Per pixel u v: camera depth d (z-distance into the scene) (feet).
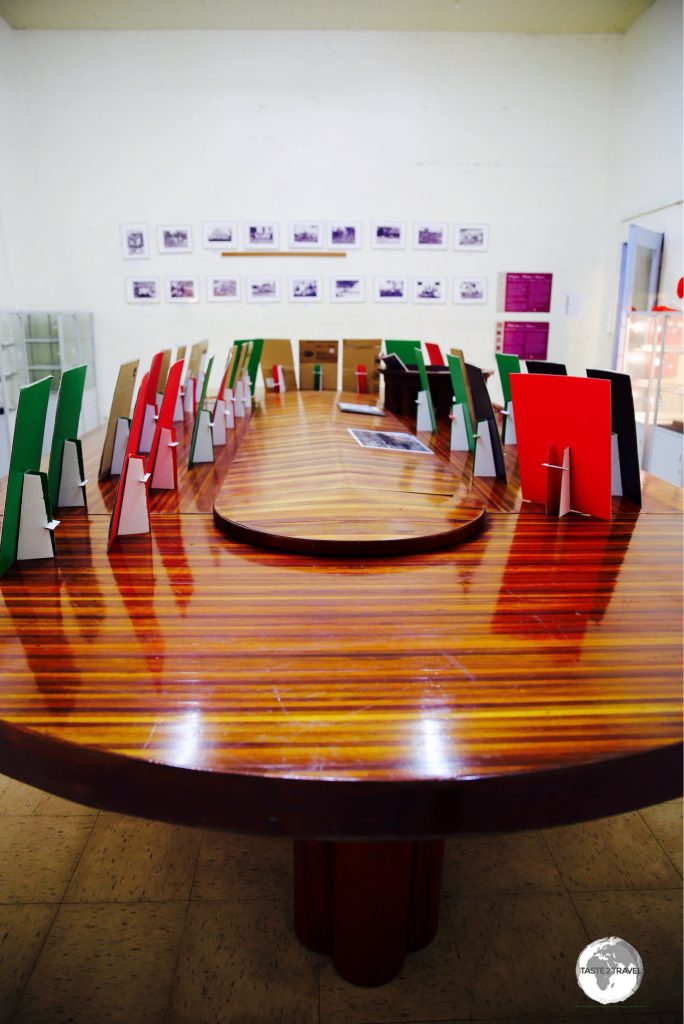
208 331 20.33
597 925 5.05
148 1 17.11
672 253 16.90
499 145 19.57
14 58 18.53
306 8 17.60
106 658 3.51
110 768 2.73
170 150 19.30
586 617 4.02
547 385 6.04
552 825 2.68
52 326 17.21
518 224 20.02
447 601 4.25
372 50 18.94
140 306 20.13
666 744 2.77
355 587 4.47
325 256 20.01
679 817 6.27
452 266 20.17
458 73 19.13
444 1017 4.34
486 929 5.01
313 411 11.65
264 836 2.64
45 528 4.98
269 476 6.90
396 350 14.34
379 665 3.43
